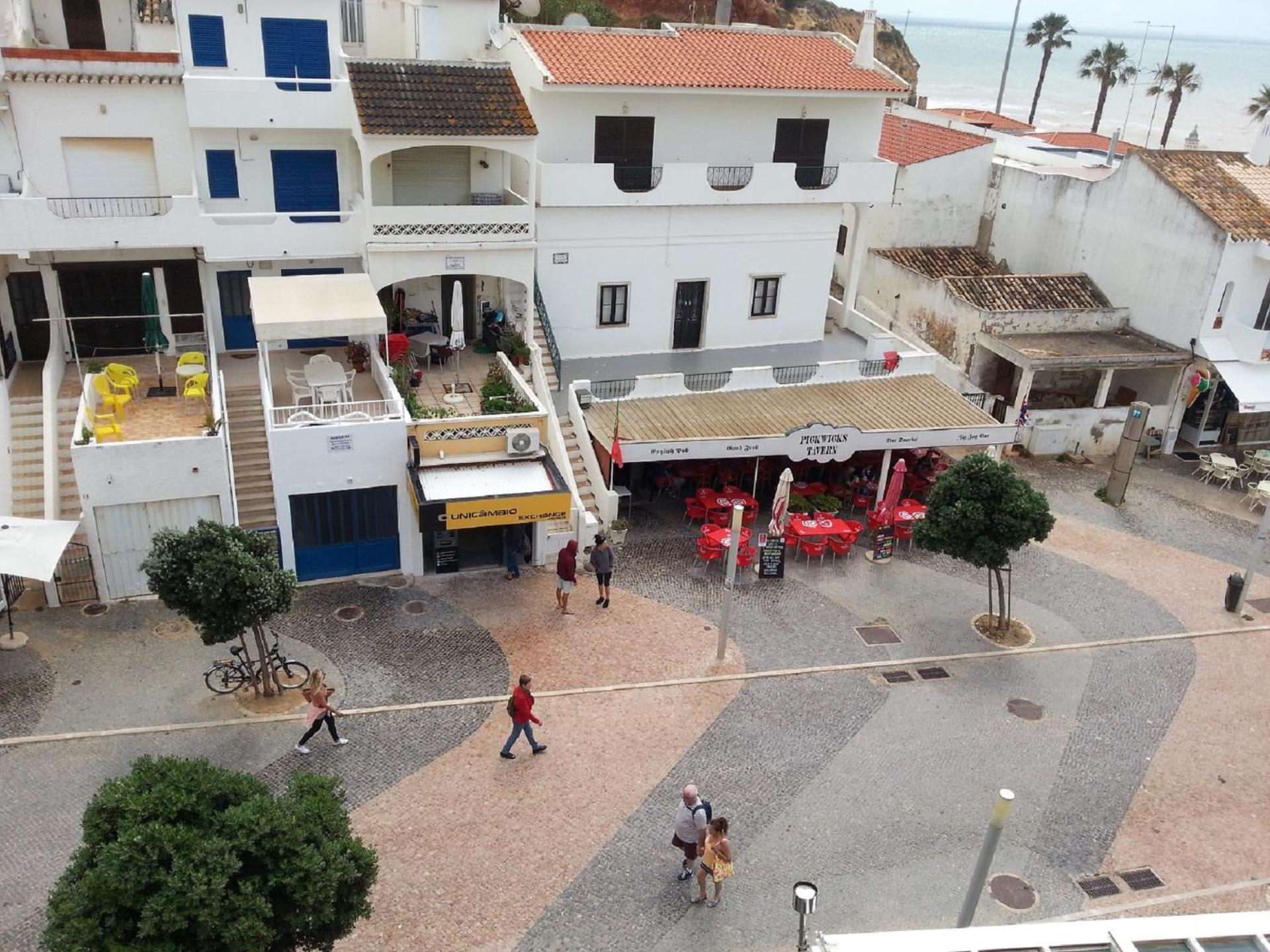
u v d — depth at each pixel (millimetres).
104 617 19281
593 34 27641
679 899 13672
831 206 28609
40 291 23734
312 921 9766
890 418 24828
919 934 9273
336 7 23625
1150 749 17531
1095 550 25047
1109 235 32125
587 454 23844
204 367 22812
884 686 18875
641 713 17578
